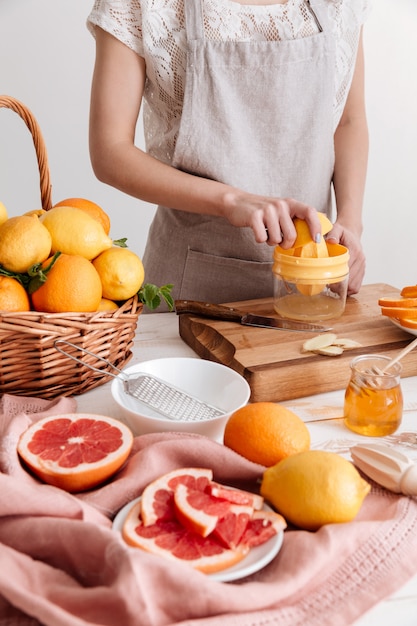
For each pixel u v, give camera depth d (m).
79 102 2.43
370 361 0.98
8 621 0.62
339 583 0.66
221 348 1.18
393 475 0.78
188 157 1.46
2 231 0.98
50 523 0.68
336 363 1.08
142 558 0.62
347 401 0.96
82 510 0.71
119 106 1.38
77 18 2.32
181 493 0.71
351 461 0.87
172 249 1.63
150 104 1.51
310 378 1.07
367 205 2.77
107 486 0.76
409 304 1.23
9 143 2.44
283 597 0.63
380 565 0.68
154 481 0.74
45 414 0.90
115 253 1.05
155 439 0.83
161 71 1.40
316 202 1.58
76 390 1.03
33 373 0.98
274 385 1.05
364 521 0.73
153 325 1.35
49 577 0.65
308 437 0.84
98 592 0.61
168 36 1.39
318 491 0.71
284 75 1.43
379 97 2.61
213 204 1.29
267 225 1.22
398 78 2.59
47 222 1.03
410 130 2.68
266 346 1.16
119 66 1.38
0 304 0.95
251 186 1.51
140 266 1.07
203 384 1.03
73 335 0.98
